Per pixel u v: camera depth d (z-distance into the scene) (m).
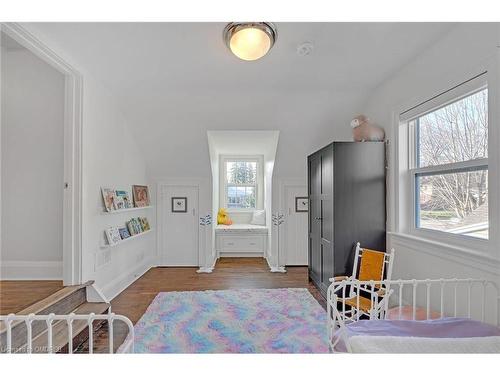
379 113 3.07
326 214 3.06
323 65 2.61
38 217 2.95
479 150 1.86
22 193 2.96
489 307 1.67
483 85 1.77
